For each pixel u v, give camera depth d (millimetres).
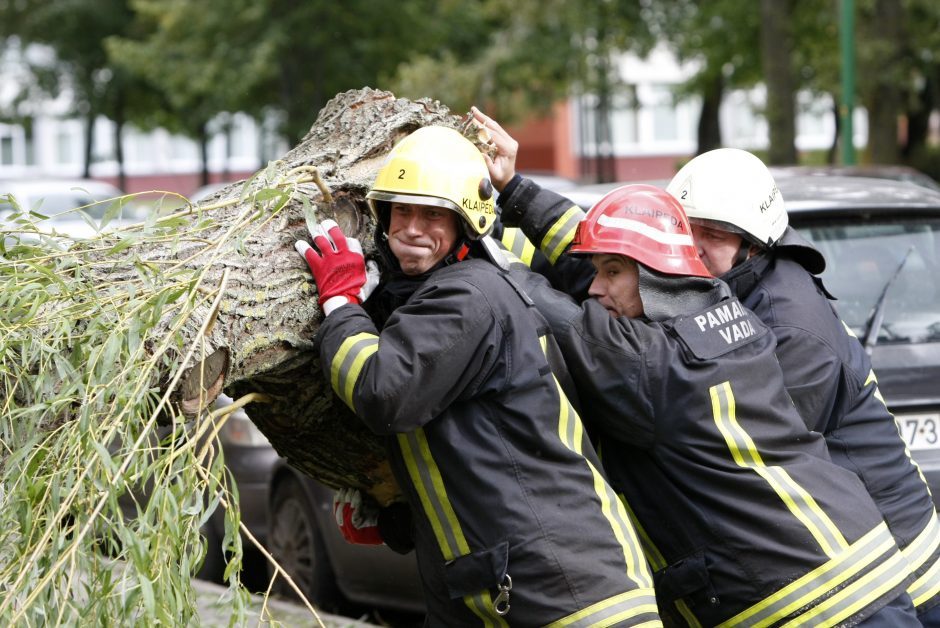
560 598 5035
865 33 35562
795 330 5938
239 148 84750
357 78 45625
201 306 5332
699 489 5395
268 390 5969
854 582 5250
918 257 8484
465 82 38625
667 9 42688
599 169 46500
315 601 10008
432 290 5215
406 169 5395
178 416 5238
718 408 5363
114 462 4691
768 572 5281
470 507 5172
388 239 5637
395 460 5402
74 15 59656
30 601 4492
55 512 4625
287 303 5605
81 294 5188
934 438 7930
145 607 4531
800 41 41031
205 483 4969
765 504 5316
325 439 6312
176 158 85438
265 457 10664
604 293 5777
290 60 45219
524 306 5359
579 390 5535
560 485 5141
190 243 5652
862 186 9289
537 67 39156
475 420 5207
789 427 5500
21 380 5004
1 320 5004
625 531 5230
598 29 40719
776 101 32688
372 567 9297
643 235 5633
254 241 5660
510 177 6469
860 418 6148
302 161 6180
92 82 62000
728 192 6176
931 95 47219
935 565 6094
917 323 8211
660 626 5145
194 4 45062
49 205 25000
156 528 4754
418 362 5055
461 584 5176
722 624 5441
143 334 4980
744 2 40812
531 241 6484
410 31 44969
